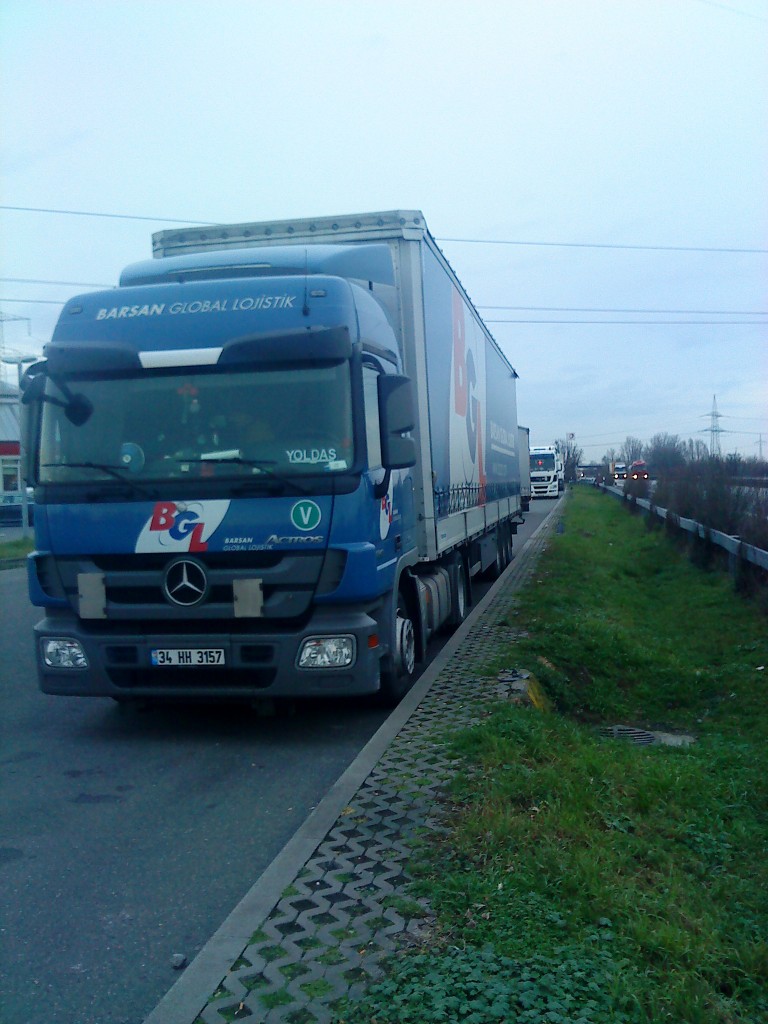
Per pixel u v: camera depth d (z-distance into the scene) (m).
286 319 6.37
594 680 9.53
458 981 3.25
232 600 6.20
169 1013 3.22
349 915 3.84
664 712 9.12
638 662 10.23
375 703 7.54
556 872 4.21
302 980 3.38
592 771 5.79
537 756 5.93
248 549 6.16
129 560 6.32
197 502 6.20
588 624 11.07
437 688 7.68
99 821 5.21
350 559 6.15
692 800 5.79
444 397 9.79
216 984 3.38
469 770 5.51
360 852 4.46
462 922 3.75
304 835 4.66
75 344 6.46
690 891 4.46
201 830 5.06
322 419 6.24
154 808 5.41
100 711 7.70
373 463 6.63
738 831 5.42
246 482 6.18
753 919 4.34
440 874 4.19
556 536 24.27
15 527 39.22
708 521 17.48
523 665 8.60
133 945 3.85
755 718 8.40
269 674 6.32
